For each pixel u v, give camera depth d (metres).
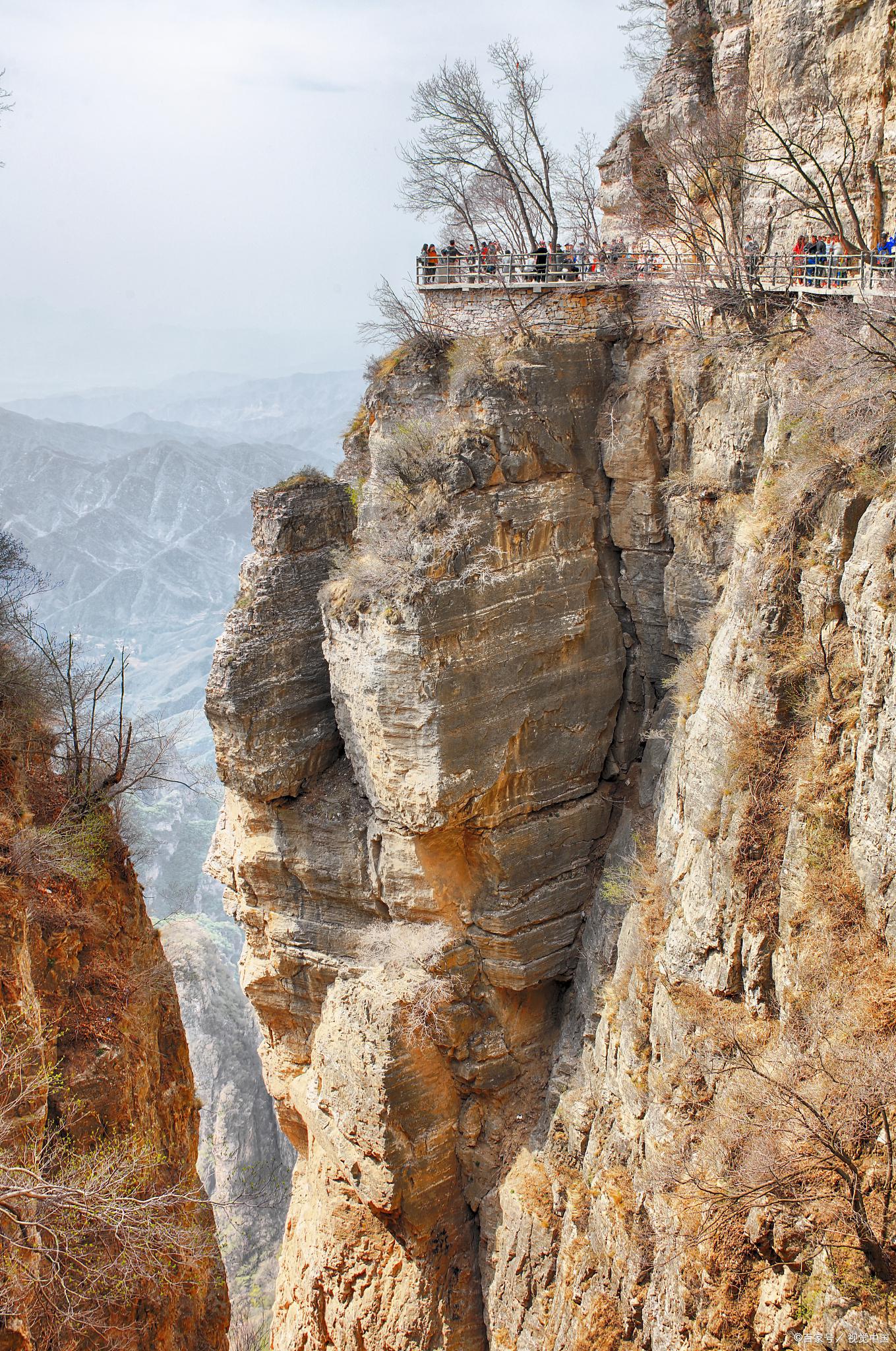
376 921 27.55
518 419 25.12
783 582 18.11
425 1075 26.20
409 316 28.59
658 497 25.75
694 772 19.89
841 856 16.22
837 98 23.77
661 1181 17.50
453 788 24.81
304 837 27.80
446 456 24.94
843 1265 13.33
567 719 26.66
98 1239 16.81
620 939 23.38
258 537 28.22
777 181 24.25
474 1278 26.73
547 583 25.83
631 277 26.39
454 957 26.38
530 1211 24.59
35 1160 15.38
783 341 21.97
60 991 19.34
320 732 28.11
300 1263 28.78
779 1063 15.90
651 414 25.39
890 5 22.31
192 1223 21.20
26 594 27.89
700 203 28.05
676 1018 18.84
